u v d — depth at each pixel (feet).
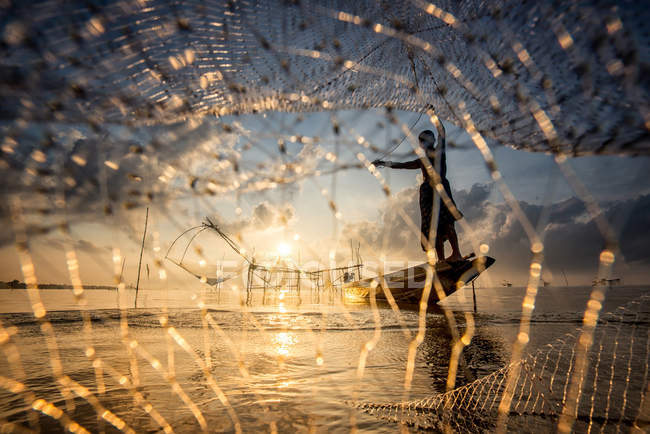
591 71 2.68
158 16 3.81
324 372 11.06
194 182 4.50
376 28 4.00
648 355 10.69
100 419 6.90
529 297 2.91
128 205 3.96
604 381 8.91
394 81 5.65
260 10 4.59
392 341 17.10
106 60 3.48
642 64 2.42
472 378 10.06
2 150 3.23
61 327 21.04
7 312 29.48
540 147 3.16
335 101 5.51
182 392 8.68
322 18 4.83
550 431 6.25
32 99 3.20
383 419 7.00
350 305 44.68
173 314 29.78
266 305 49.49
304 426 6.63
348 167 4.57
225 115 4.86
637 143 2.42
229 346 15.64
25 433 6.23
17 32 2.92
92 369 10.92
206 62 4.39
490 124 3.77
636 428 6.12
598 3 2.59
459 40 4.42
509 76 3.34
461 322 24.38
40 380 9.61
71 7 3.14
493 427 6.49
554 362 10.79
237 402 8.02
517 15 3.18
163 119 4.17
